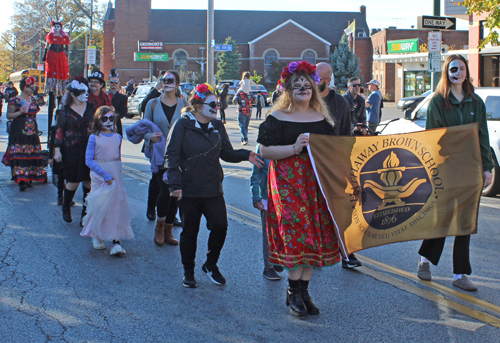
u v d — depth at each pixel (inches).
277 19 2778.1
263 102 1095.0
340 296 175.0
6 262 208.4
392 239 167.0
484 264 205.3
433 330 148.3
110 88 330.0
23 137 356.5
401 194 166.4
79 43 2965.1
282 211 152.9
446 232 171.0
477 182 172.4
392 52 1502.2
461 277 180.7
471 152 172.7
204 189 179.5
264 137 152.9
